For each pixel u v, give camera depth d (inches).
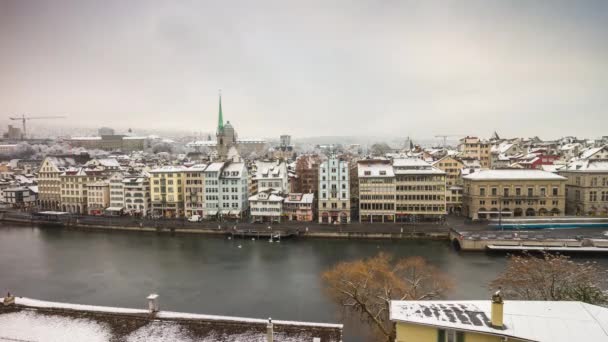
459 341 1380.4
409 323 1430.9
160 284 3897.6
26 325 1657.2
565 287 2321.6
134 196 7362.2
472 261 4429.1
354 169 7731.3
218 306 3346.5
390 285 2866.6
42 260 4771.2
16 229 6722.4
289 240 5561.0
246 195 7342.5
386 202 6250.0
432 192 6146.7
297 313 3164.4
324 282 3843.5
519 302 1531.7
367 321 2869.1
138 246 5408.5
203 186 6948.8
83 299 3545.8
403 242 5334.6
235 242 5536.4
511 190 6190.9
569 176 6461.6
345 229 5767.7
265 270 4269.2
